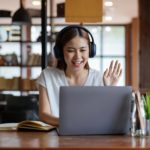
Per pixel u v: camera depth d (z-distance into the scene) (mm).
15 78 6668
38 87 2311
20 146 1402
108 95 1716
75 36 2123
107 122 1735
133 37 9523
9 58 7164
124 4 6785
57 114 2215
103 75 2244
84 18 2594
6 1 6488
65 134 1721
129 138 1659
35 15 5734
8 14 6242
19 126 1954
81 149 1367
